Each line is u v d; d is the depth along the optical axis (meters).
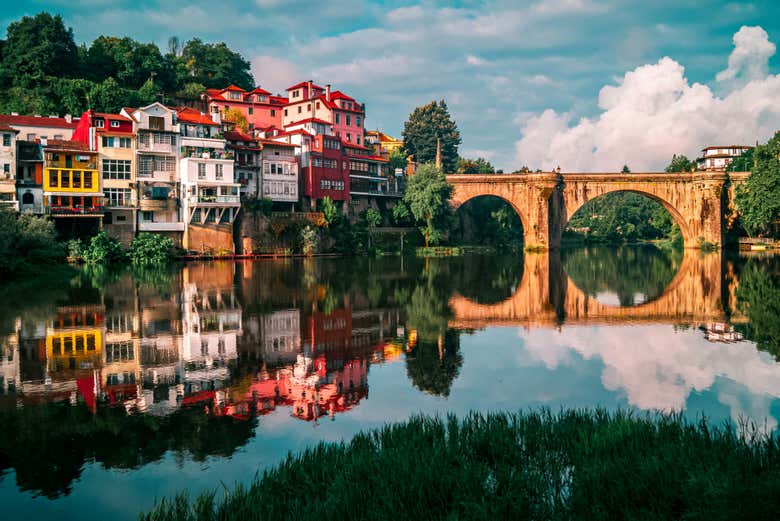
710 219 107.88
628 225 170.75
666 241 150.50
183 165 79.50
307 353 24.89
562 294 46.34
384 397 18.64
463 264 78.06
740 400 18.02
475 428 13.76
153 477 12.70
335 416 16.77
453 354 25.03
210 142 82.19
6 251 52.34
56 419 16.33
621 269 70.50
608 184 111.94
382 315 34.91
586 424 13.65
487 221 135.75
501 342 27.72
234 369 22.03
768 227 109.75
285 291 44.78
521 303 41.03
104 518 10.98
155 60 123.06
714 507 9.45
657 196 111.25
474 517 9.73
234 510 10.34
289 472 11.67
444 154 165.00
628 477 10.63
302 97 118.31
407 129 166.88
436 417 14.74
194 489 12.09
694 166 145.38
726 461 10.98
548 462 12.01
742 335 29.00
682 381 20.34
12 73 103.06
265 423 16.11
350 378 20.97
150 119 77.69
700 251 105.88
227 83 142.88
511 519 9.80
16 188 69.25
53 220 70.50
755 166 102.38
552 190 110.06
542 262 83.31
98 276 54.81
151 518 10.41
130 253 71.88
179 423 16.06
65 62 109.56
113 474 12.84
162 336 27.84
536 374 21.55
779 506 9.16
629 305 40.09
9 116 81.44
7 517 11.02
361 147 115.38
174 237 79.00
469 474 10.95
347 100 118.19
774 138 99.12
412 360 23.88
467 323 32.75
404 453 11.95
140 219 77.19
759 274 59.38
